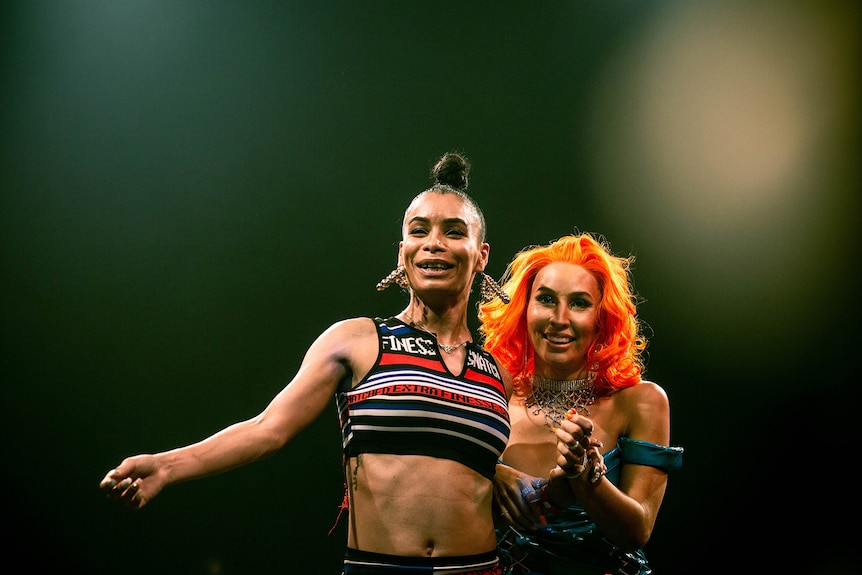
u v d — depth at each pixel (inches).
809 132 182.7
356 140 187.0
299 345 181.8
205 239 184.1
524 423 100.1
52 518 173.5
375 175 186.4
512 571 98.0
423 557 74.2
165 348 180.7
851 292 180.7
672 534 176.7
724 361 182.4
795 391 179.6
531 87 187.9
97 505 173.8
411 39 188.4
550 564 97.7
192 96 185.9
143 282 182.2
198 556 173.0
